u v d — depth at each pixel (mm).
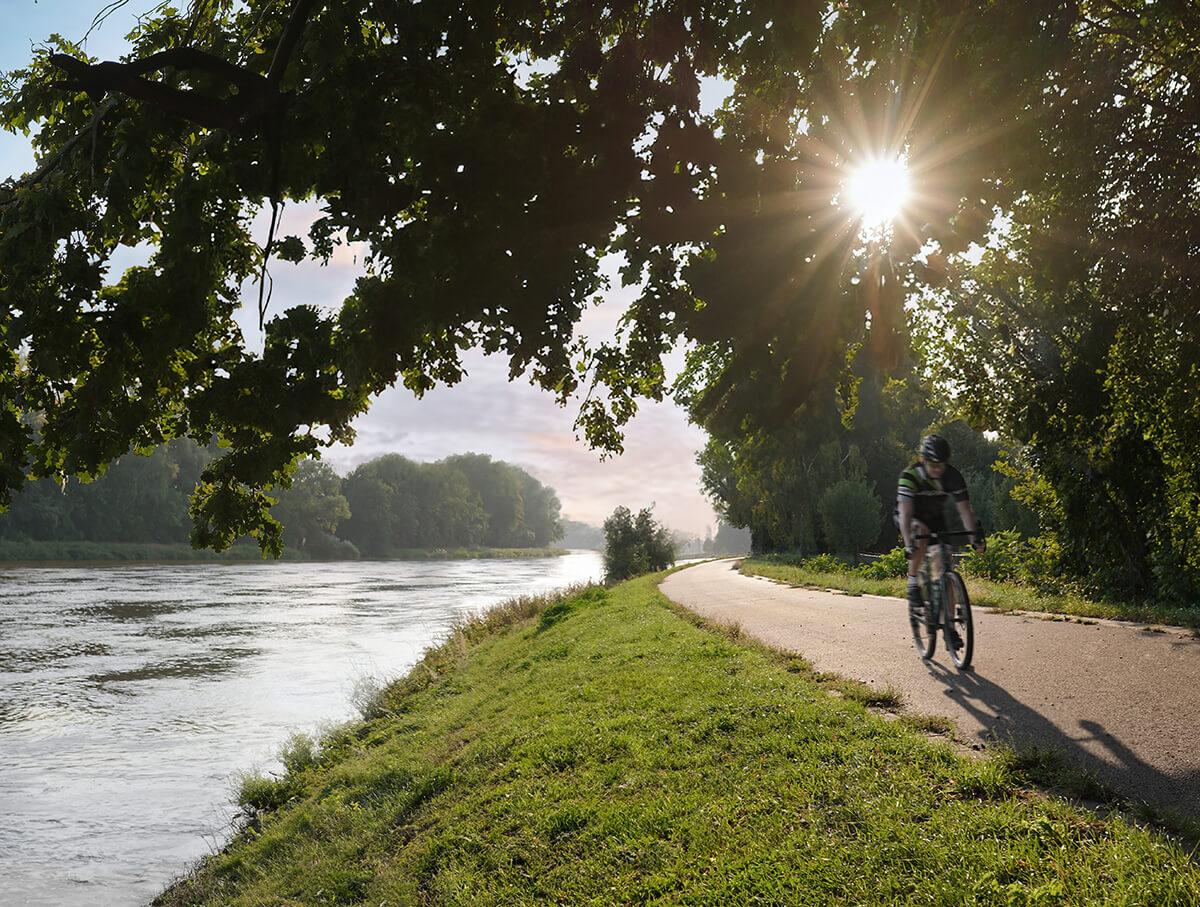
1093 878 3113
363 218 4172
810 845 3922
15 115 5094
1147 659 6629
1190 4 7824
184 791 10570
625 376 6266
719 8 4418
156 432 5004
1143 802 3750
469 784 6816
